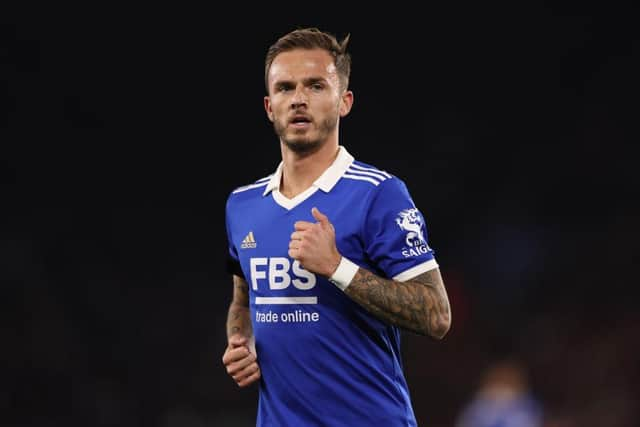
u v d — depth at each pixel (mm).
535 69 79625
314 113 11430
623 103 77000
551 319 64250
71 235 70250
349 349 11273
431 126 79188
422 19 80000
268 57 11898
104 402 56656
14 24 72688
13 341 59062
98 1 74938
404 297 10781
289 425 11469
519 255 70312
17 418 54906
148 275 70812
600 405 57312
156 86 77500
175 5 77188
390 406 11445
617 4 77688
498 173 77000
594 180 74000
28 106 73125
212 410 58000
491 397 34719
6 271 63469
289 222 11523
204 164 77562
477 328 63750
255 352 12023
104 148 75375
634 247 68250
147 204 75000
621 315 63750
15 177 71250
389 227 11117
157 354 62656
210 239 75062
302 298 11312
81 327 64000
